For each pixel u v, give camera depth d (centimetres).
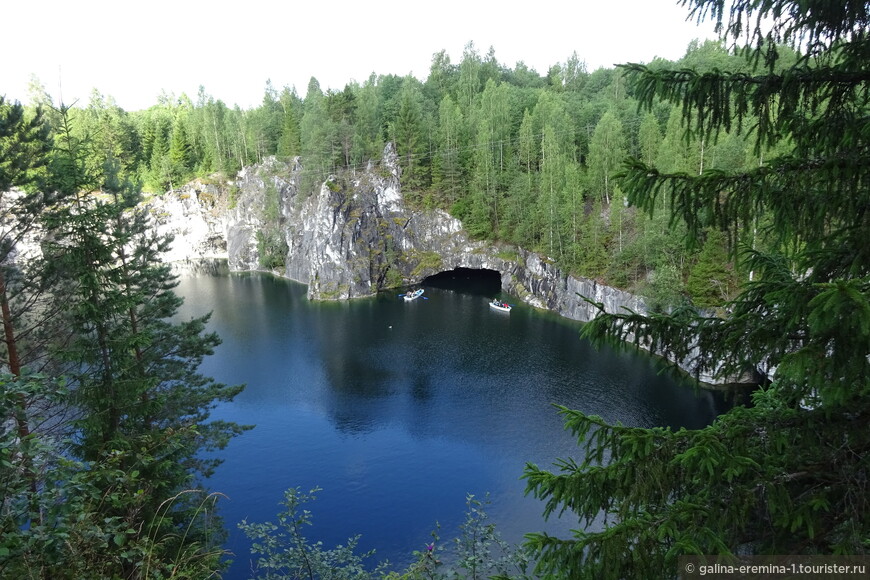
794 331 589
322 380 5094
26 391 658
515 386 4800
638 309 5616
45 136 1986
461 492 3309
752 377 4472
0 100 1847
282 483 3456
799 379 487
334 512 3156
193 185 11888
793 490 594
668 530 531
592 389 4656
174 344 2472
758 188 580
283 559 1320
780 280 669
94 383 1592
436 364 5409
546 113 8888
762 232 729
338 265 8562
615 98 9706
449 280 9662
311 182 9606
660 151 5866
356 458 3728
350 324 6975
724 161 4909
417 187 9738
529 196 8094
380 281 9012
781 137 631
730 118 625
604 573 538
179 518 1784
